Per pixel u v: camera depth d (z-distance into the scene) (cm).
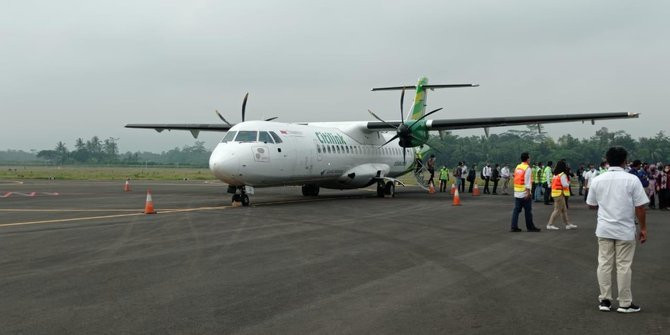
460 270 788
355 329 516
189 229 1207
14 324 525
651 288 684
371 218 1456
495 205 1942
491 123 2278
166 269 783
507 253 934
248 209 1697
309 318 550
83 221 1359
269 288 675
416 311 577
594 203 602
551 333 504
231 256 886
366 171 2395
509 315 562
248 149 1761
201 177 6000
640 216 573
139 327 518
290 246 987
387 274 758
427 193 2862
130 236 1100
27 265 807
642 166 2059
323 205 1880
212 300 617
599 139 11456
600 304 584
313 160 2059
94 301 609
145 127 2745
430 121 2342
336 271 777
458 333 504
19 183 3822
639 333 504
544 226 1345
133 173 7912
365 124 2450
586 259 882
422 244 1022
